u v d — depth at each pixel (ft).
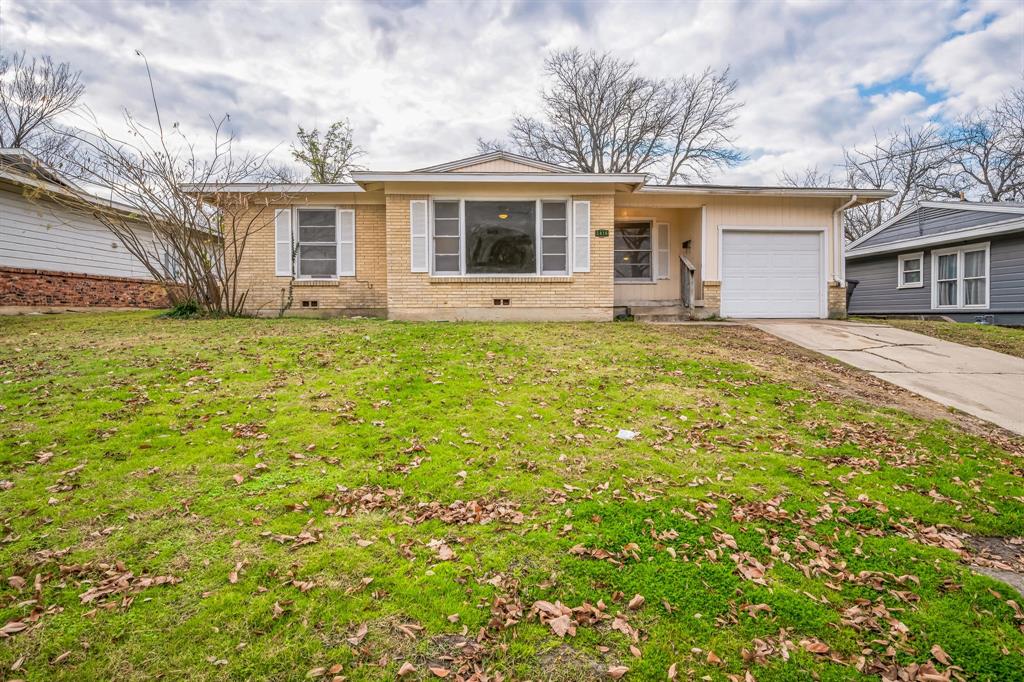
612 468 13.98
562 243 39.70
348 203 41.42
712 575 9.39
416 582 8.97
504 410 18.17
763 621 8.27
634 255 46.11
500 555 9.84
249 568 9.20
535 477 13.25
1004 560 10.37
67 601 8.25
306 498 11.78
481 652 7.49
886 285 61.57
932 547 10.64
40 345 24.93
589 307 39.32
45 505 11.03
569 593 8.83
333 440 15.03
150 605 8.21
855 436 17.01
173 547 9.76
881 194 40.91
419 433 15.85
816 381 23.45
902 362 27.45
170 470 12.84
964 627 8.27
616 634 7.93
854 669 7.33
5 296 38.60
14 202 39.60
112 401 17.26
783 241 42.57
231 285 41.09
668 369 24.11
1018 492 13.29
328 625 7.91
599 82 90.79
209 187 38.81
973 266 50.57
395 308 38.58
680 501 12.12
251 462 13.50
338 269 41.57
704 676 7.14
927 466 14.83
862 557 10.18
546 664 7.31
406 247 38.47
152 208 41.73
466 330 31.83
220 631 7.71
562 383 21.50
